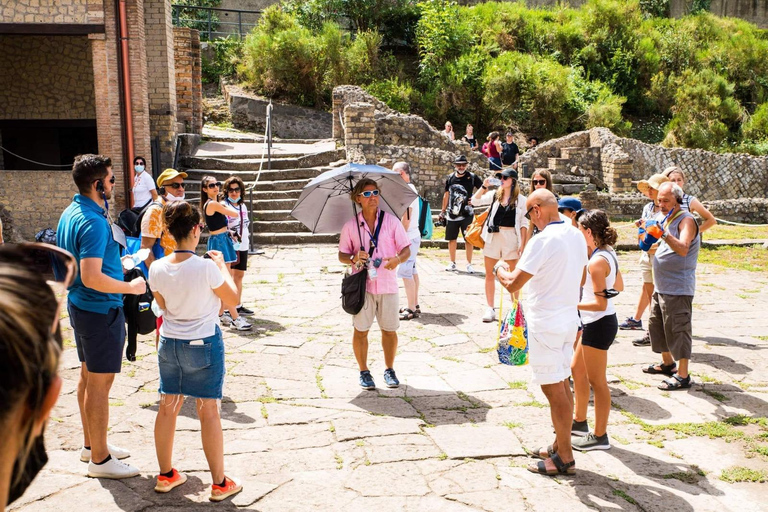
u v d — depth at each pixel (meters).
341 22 26.02
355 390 5.67
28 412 1.01
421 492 3.93
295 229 13.34
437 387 5.76
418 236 7.98
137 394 5.52
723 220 16.81
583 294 4.59
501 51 25.25
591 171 20.34
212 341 3.79
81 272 3.76
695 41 27.97
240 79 24.17
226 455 4.39
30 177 13.00
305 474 4.14
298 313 8.23
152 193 12.45
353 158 15.23
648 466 4.30
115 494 3.85
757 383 5.89
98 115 13.53
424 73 23.80
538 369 4.07
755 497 3.93
